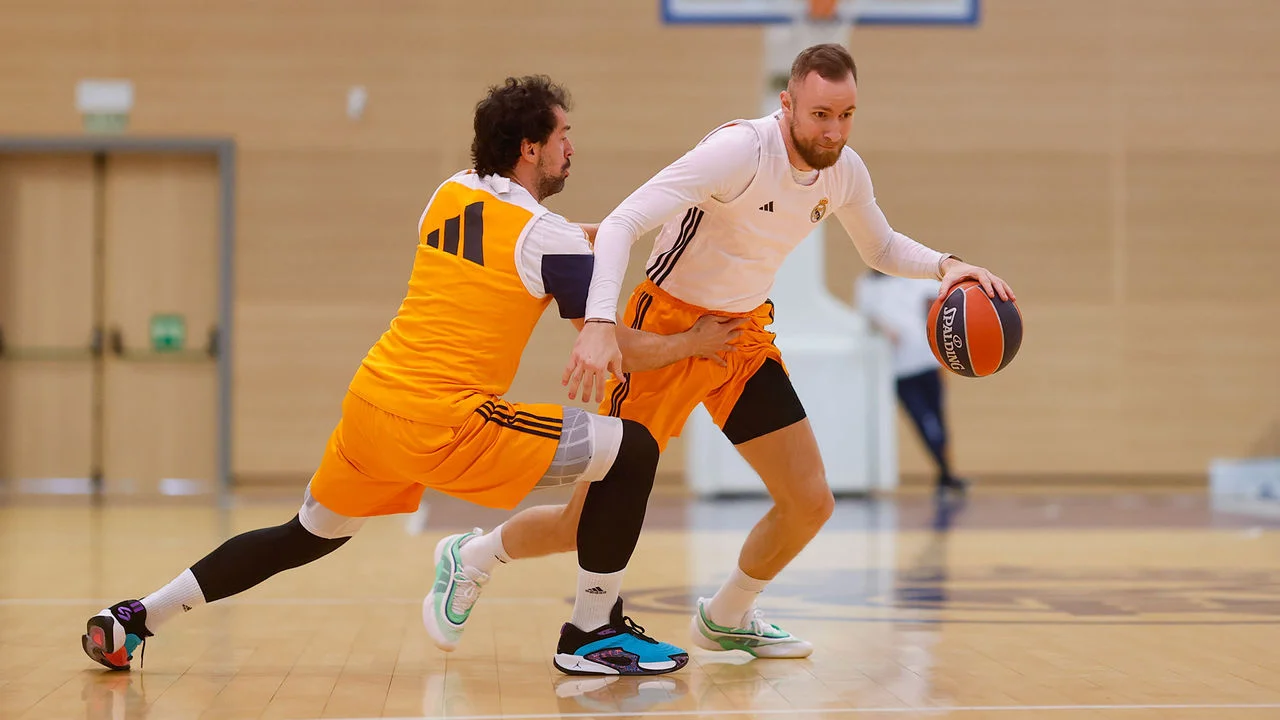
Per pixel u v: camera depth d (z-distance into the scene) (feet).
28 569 30.48
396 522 44.91
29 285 63.21
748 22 47.24
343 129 62.44
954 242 63.05
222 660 18.83
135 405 63.31
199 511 48.93
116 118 62.18
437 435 16.24
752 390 18.52
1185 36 63.72
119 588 27.02
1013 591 26.78
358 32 62.49
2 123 62.08
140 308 63.31
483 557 18.28
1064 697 16.06
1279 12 64.03
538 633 21.38
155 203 63.31
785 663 18.61
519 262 16.42
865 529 41.50
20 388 63.10
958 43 62.90
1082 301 63.41
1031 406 63.26
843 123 17.06
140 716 14.97
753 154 17.22
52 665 18.35
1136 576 29.48
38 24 62.08
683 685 16.85
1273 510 49.16
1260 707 15.46
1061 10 63.31
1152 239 63.57
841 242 62.34
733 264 18.01
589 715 14.96
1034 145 63.26
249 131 62.39
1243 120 63.98
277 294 62.39
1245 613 23.61
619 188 62.49
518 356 16.96
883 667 18.25
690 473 60.34
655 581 28.55
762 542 18.79
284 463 62.23
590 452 16.78
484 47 62.64
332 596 26.13
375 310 62.54
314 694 16.28
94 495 58.34
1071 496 57.16
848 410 54.60
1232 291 63.82
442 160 62.69
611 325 16.24
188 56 62.34
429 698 15.99
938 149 62.85
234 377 62.28
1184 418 63.57
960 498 55.67
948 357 18.52
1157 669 18.01
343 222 62.44
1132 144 63.52
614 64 62.59
